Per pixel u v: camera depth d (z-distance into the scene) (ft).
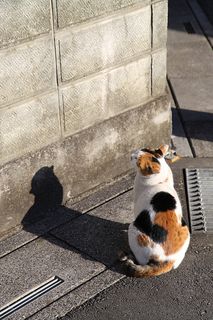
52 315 5.26
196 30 11.50
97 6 6.23
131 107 7.10
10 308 5.33
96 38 6.37
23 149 6.17
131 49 6.78
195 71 9.80
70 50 6.18
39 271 5.74
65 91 6.31
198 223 6.39
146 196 5.71
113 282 5.62
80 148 6.66
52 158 6.42
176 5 12.94
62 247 6.06
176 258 5.51
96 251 6.00
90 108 6.64
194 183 7.06
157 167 5.76
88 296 5.47
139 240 5.51
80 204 6.71
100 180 7.02
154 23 6.88
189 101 8.84
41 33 5.86
